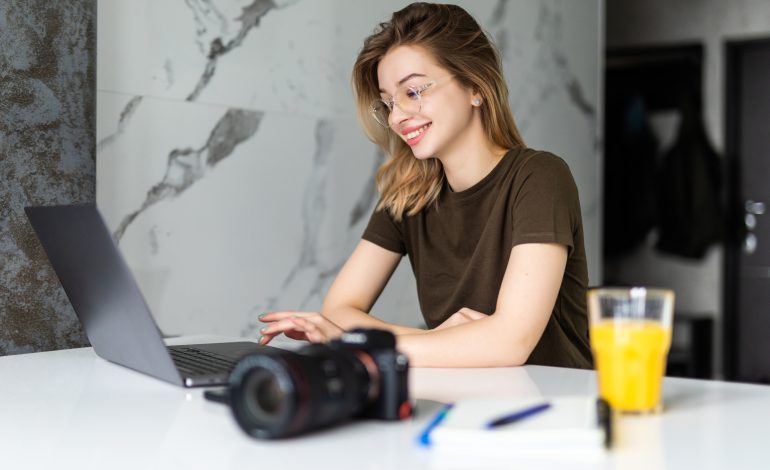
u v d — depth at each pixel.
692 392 1.08
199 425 0.91
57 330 1.82
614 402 0.95
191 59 2.33
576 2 3.88
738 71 4.21
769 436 0.85
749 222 4.18
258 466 0.75
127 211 2.19
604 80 4.18
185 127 2.32
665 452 0.79
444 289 1.79
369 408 0.90
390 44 1.71
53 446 0.83
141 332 1.14
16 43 1.74
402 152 1.81
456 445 0.79
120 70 2.16
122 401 1.03
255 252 2.51
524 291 1.45
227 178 2.43
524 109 3.56
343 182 2.76
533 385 1.15
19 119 1.75
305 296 2.66
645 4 4.27
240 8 2.44
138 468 0.76
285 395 0.78
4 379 1.18
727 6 4.21
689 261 4.27
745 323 4.18
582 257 1.68
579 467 0.74
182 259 2.32
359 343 0.89
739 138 4.21
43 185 1.80
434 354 1.33
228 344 1.52
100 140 2.13
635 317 0.94
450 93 1.68
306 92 2.63
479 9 3.28
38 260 1.79
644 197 4.29
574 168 3.93
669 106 4.28
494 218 1.66
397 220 1.85
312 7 2.64
